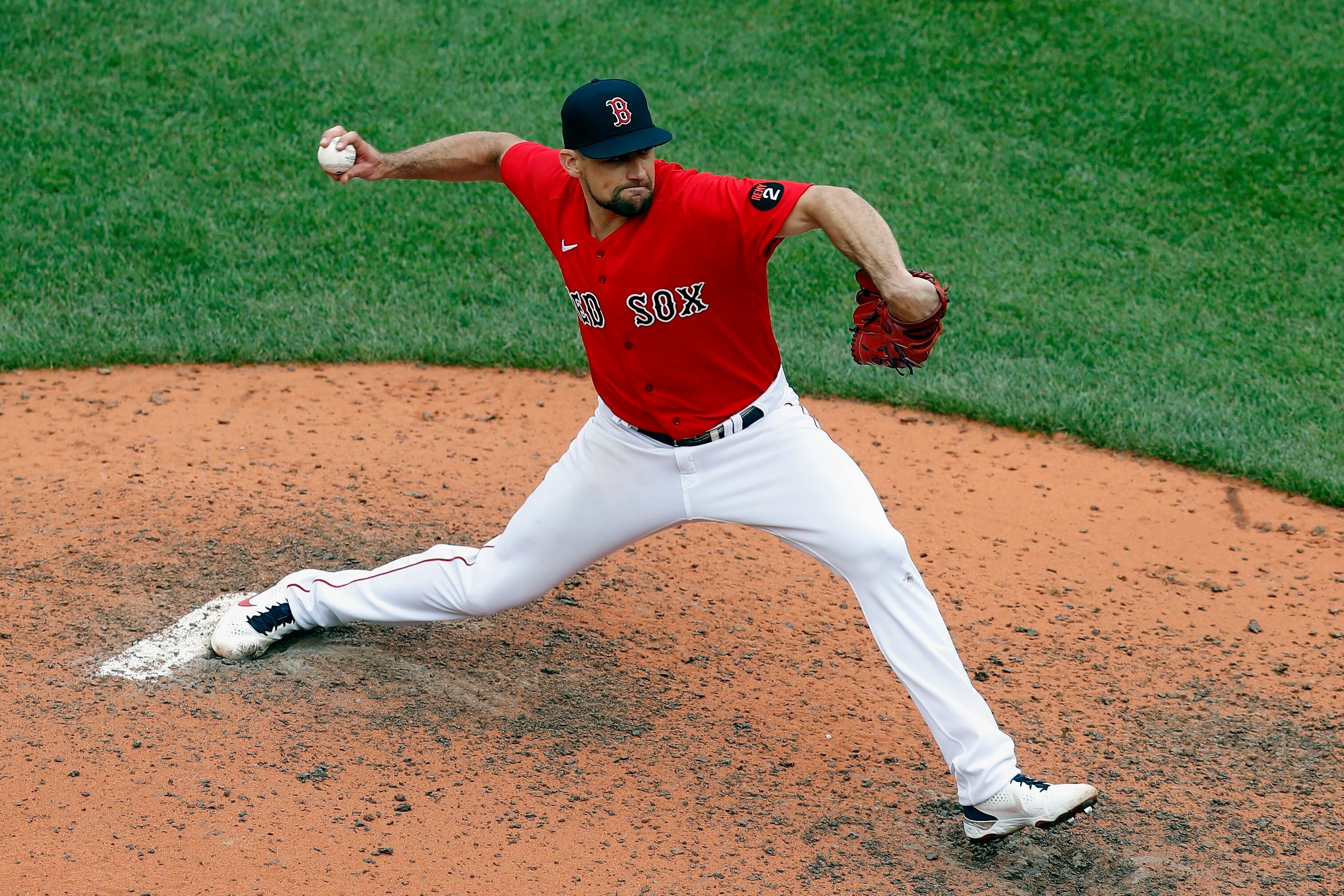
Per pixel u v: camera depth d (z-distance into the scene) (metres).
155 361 29.17
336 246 34.81
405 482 23.58
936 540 22.86
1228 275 35.38
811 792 15.44
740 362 13.72
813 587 20.94
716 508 14.31
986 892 13.74
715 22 46.56
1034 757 16.48
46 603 18.12
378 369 29.59
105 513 21.22
